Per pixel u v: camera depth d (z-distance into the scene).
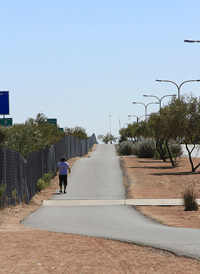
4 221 15.01
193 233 12.19
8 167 18.53
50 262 8.39
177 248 9.68
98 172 37.66
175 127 39.97
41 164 29.64
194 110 39.53
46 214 17.77
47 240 10.88
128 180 32.47
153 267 8.05
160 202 21.95
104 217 16.81
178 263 8.37
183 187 27.83
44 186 27.64
